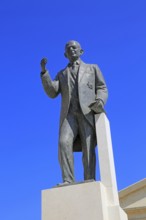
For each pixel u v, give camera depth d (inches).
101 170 322.3
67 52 382.9
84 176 339.3
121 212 306.3
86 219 291.0
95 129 351.6
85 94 359.6
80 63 380.2
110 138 350.0
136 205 866.8
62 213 299.6
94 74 375.6
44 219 302.0
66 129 349.7
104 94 361.1
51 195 309.6
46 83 368.2
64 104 363.9
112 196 308.8
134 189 882.8
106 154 327.6
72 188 306.8
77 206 298.2
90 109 354.6
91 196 298.7
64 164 333.7
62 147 340.5
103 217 287.7
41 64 367.6
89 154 343.3
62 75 378.9
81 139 353.4
